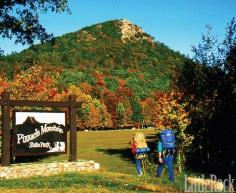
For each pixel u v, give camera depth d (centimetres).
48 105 2000
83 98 13325
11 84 3120
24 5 2111
